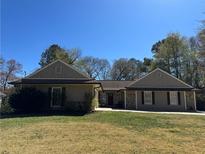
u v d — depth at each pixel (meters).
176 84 31.00
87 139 10.37
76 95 23.86
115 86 39.16
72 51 56.31
